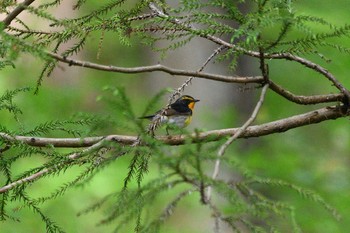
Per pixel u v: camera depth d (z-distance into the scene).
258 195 4.80
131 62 22.45
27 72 19.73
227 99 18.83
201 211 16.72
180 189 15.95
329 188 14.81
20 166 16.59
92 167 6.13
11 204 15.36
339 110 7.25
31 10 6.04
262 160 15.41
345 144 17.64
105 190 16.67
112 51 22.45
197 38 18.77
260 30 5.50
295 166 15.55
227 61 18.89
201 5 6.23
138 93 21.84
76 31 6.54
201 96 18.77
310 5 18.25
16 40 5.56
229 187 4.64
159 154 4.60
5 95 7.05
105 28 6.70
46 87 19.86
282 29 5.98
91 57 22.47
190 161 4.56
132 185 16.69
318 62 18.16
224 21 14.08
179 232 16.64
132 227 13.87
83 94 20.78
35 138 6.91
